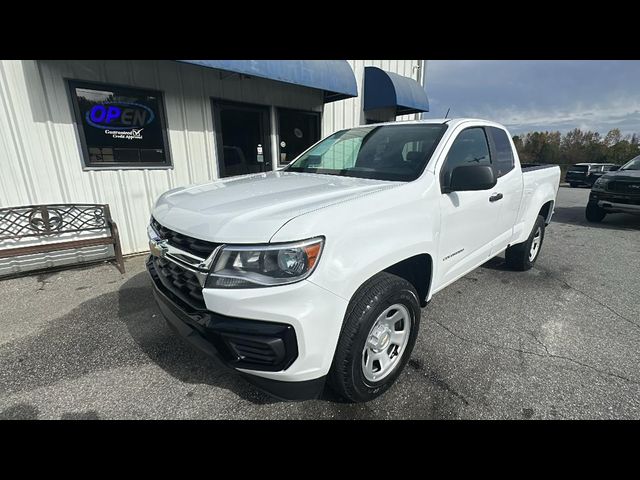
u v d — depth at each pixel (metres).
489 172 2.21
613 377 2.39
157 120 5.11
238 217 1.70
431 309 3.41
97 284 4.03
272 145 6.60
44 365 2.52
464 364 2.53
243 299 1.57
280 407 2.11
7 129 4.06
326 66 6.06
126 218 5.06
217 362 1.72
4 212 4.09
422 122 2.93
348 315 1.85
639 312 3.38
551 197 4.49
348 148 3.07
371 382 2.07
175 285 1.96
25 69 4.05
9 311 3.35
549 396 2.20
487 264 4.85
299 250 1.58
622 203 7.48
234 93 5.82
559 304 3.55
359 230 1.79
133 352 2.67
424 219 2.20
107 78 4.55
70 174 4.52
